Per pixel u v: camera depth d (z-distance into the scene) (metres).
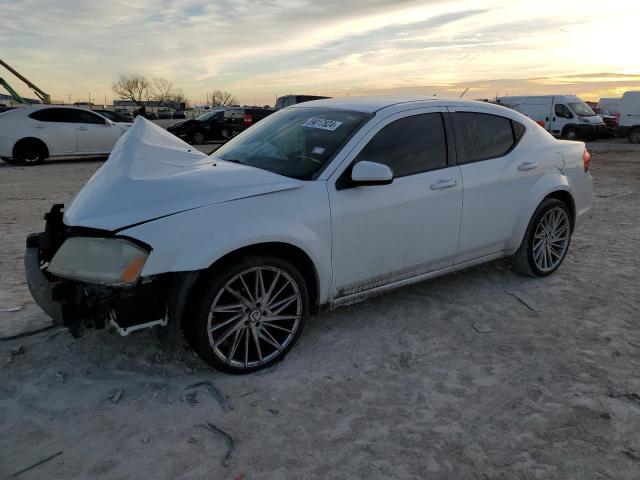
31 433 2.62
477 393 3.02
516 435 2.66
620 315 4.05
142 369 3.21
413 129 3.85
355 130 3.60
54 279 3.09
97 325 2.88
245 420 2.75
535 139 4.67
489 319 3.97
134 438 2.60
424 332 3.75
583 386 3.09
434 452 2.54
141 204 2.91
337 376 3.18
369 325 3.85
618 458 2.49
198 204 2.94
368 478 2.37
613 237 6.35
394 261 3.74
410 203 3.71
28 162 13.81
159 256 2.77
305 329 3.77
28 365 3.22
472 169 4.10
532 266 4.70
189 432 2.65
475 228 4.18
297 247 3.20
